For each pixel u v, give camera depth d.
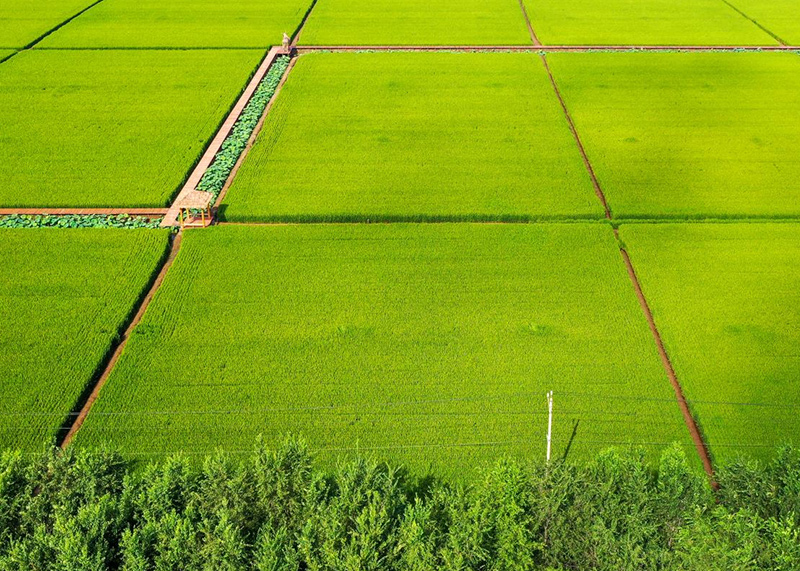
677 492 16.67
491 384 23.11
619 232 30.84
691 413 22.30
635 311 26.36
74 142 37.78
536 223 31.72
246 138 38.84
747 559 14.44
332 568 14.99
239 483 16.84
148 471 17.62
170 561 15.16
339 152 37.34
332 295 27.11
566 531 16.05
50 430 21.27
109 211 32.31
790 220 31.89
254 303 26.67
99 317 25.72
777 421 21.72
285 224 31.62
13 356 23.94
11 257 28.86
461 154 37.31
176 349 24.48
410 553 15.12
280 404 22.34
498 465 17.39
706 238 30.44
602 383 23.19
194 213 31.70
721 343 24.72
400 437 21.25
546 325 25.62
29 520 16.45
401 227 31.25
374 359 24.11
